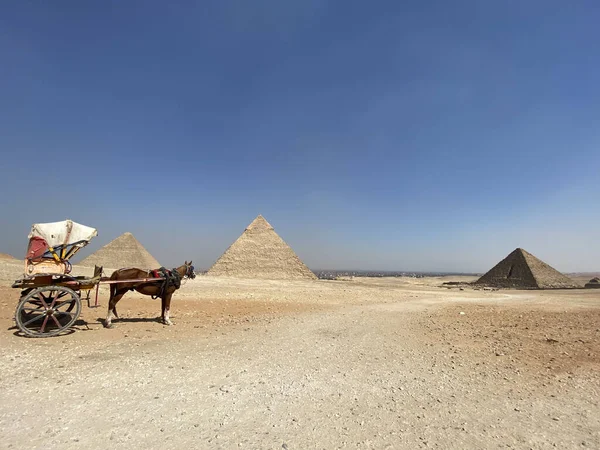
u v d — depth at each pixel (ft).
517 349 34.68
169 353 29.50
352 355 30.99
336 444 15.30
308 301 84.79
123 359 27.20
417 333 43.27
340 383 23.40
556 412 19.45
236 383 22.70
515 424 17.84
